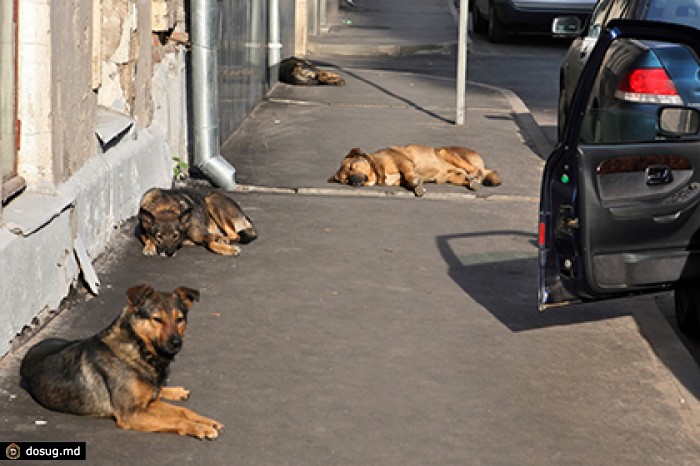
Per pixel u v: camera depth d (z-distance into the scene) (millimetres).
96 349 6312
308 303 8625
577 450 6379
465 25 15938
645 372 7598
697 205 7621
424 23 30844
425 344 7891
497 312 8641
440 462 6129
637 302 9023
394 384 7156
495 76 22625
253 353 7555
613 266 7531
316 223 10930
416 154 12641
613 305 8930
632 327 8445
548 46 27625
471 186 12516
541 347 7945
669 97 10547
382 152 12578
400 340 7941
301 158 13758
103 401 6293
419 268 9664
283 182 12492
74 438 6125
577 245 7484
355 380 7191
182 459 5969
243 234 10062
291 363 7414
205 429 6188
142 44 11078
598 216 7414
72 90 8750
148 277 9023
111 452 5996
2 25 7812
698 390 7375
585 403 7039
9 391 6680
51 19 8117
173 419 6207
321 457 6102
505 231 10961
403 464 6078
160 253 9453
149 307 6152
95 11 9359
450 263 9852
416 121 16422
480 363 7590
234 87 15203
